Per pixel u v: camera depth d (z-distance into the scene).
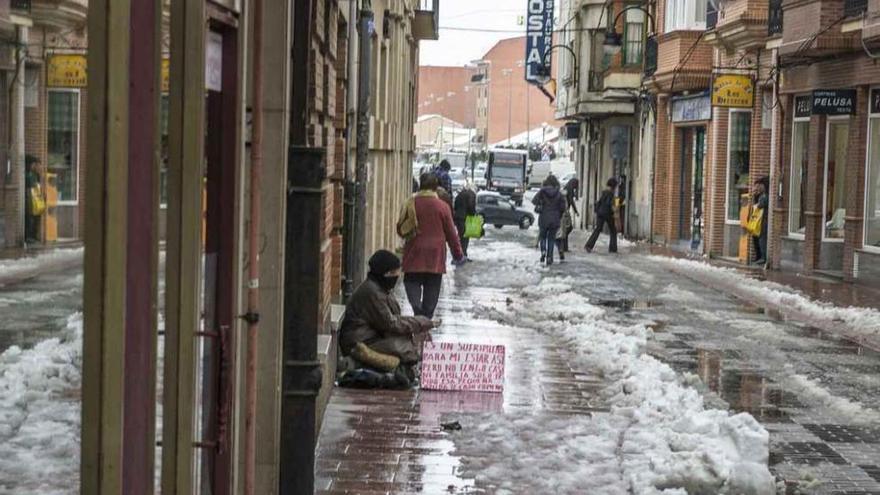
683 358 19.14
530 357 18.05
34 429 4.11
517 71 169.88
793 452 12.65
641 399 14.27
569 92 72.69
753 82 41.22
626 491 10.52
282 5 8.35
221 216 7.14
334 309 16.38
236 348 7.20
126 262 4.62
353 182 20.33
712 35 43.16
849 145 33.78
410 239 19.92
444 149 156.75
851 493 11.01
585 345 18.97
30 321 4.04
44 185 4.12
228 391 6.80
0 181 3.80
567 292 28.95
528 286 30.25
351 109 20.08
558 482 10.73
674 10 50.53
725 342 21.12
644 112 57.41
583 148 76.12
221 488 6.88
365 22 20.50
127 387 4.77
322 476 10.75
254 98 6.96
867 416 14.70
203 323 6.78
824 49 33.53
